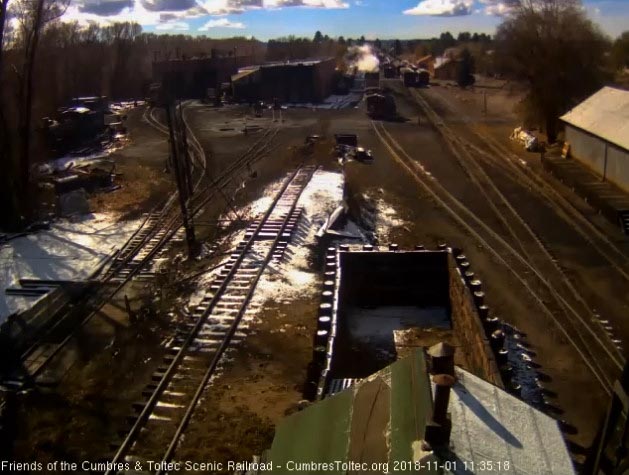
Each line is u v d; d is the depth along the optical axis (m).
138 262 22.84
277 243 23.47
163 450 12.29
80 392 14.82
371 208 29.23
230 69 79.12
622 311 18.80
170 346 16.48
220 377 14.91
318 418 6.09
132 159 40.75
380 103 55.16
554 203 29.52
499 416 5.52
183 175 26.97
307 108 62.84
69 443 12.91
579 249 23.70
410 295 18.94
